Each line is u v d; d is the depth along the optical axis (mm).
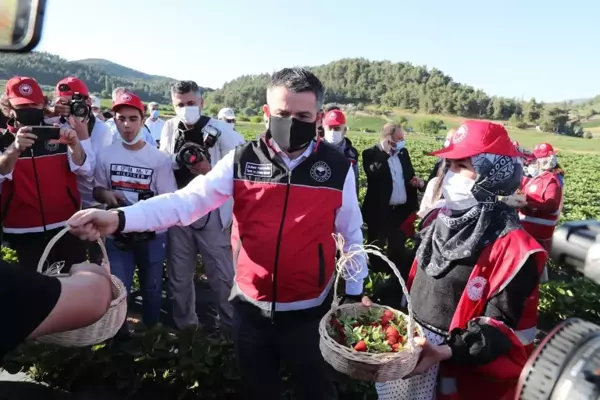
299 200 2451
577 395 1008
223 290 4570
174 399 3881
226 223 4379
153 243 4223
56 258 4355
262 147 2518
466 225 2230
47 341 2090
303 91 2312
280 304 2514
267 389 2590
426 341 2078
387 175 6727
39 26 587
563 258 1263
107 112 11141
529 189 6559
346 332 2223
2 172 3793
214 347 3988
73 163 4172
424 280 2400
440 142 60031
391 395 2531
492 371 2078
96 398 3820
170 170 4328
